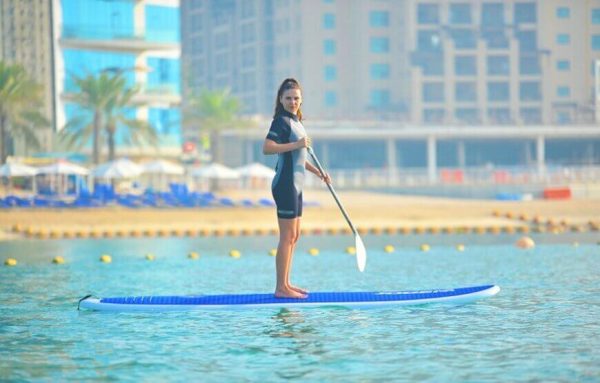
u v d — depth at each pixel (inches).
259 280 1088.2
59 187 3550.7
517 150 6614.2
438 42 7357.3
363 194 4057.6
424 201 3503.9
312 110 7519.7
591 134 6127.0
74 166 2982.3
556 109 7470.5
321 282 1042.1
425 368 539.5
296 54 7696.9
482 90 7357.3
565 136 6220.5
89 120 3740.2
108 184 3572.8
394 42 7504.9
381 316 732.0
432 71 7342.5
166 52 4065.0
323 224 2474.2
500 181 4680.1
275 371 535.8
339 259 1428.4
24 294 936.9
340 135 5974.4
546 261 1318.9
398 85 7470.5
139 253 1621.6
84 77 3882.9
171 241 1995.6
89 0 3875.5
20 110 3508.9
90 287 1015.6
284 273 794.8
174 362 564.1
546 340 624.1
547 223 2454.5
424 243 1855.3
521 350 590.6
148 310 768.9
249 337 645.3
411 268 1229.1
